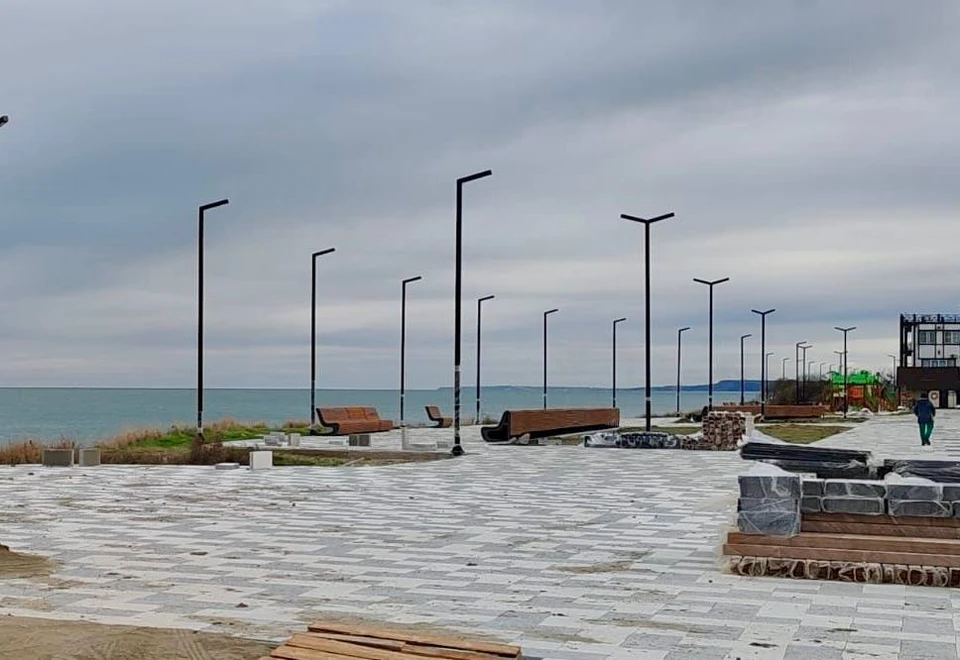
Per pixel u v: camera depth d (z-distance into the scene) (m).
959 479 12.68
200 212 33.06
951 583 10.68
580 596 10.21
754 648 8.16
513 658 6.88
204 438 35.09
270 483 22.62
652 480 23.28
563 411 40.16
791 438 44.12
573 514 16.92
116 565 11.99
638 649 8.12
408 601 9.95
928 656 7.93
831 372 114.12
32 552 12.96
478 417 59.28
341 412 43.09
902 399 106.19
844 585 10.78
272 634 8.49
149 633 8.31
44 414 95.69
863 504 11.17
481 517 16.56
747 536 11.30
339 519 16.31
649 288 38.12
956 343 108.12
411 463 28.48
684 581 11.02
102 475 24.95
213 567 11.87
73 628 8.48
